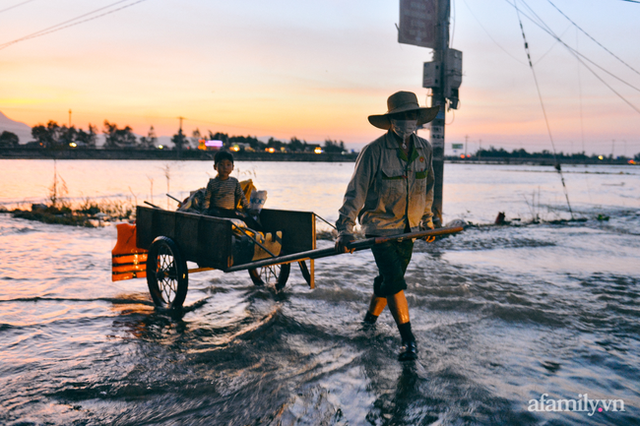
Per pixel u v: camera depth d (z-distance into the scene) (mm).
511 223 12312
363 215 3695
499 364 3311
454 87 10094
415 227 3654
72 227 10430
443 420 2535
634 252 8047
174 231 4664
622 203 20250
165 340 3748
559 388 2947
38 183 27734
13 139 171875
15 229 9664
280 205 16625
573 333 3988
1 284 5371
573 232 10539
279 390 2854
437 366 3254
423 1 9906
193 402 2723
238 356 3396
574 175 66938
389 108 3533
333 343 3695
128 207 15109
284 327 4027
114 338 3777
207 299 4934
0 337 3729
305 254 3676
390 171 3443
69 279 5684
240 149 152500
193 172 48688
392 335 3869
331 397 2787
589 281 5879
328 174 51250
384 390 2883
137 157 130375
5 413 2553
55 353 3443
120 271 5145
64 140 185625
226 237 4008
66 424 2469
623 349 3645
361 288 5391
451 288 5355
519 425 2488
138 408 2648
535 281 5852
